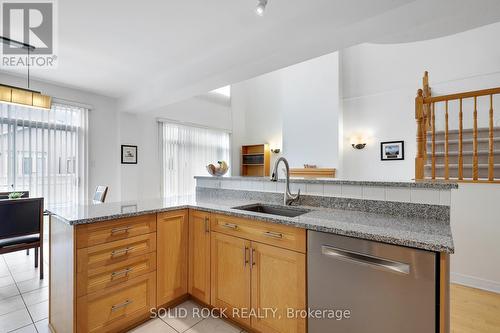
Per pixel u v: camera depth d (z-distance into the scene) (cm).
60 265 170
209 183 289
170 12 205
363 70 512
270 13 203
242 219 177
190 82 301
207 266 200
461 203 265
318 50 215
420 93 277
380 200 172
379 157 492
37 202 265
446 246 103
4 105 327
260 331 167
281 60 234
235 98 687
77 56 285
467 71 409
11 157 332
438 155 396
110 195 435
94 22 218
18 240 259
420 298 110
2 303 220
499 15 166
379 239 119
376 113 496
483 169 380
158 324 188
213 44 259
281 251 155
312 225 140
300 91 559
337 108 511
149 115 490
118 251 171
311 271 142
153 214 192
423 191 156
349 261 128
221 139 645
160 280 196
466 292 248
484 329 192
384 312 120
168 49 269
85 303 155
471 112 399
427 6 156
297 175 535
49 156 366
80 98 403
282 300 155
